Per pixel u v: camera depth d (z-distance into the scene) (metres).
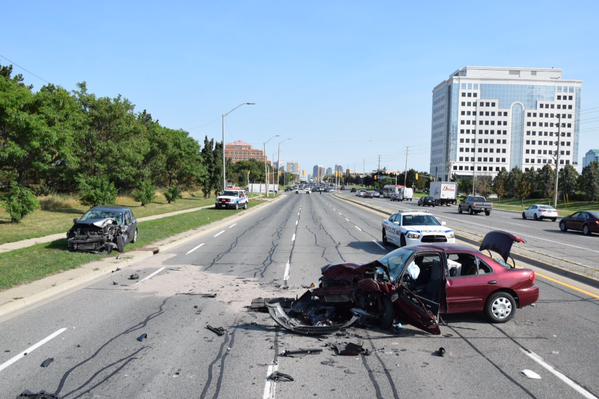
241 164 190.38
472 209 53.22
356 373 6.82
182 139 63.91
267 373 6.81
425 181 177.25
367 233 28.23
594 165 80.25
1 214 30.42
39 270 13.85
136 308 10.47
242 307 10.59
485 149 195.88
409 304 8.51
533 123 196.12
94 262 16.22
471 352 7.77
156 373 6.78
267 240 24.39
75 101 36.34
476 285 9.36
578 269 15.07
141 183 48.12
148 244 21.69
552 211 45.41
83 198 36.19
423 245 10.02
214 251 20.17
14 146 28.33
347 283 9.62
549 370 7.01
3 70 40.50
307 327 8.55
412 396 6.08
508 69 198.00
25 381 6.46
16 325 9.11
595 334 8.77
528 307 10.78
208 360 7.31
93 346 7.92
